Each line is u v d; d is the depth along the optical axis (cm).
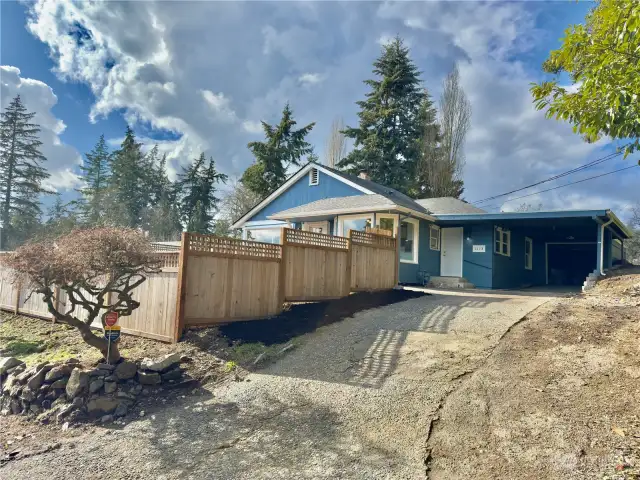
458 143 3150
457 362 510
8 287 1019
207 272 675
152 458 346
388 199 1384
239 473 316
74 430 412
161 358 533
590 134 367
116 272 528
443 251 1594
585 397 388
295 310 804
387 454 334
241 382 511
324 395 457
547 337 573
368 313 809
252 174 3045
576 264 1988
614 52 321
